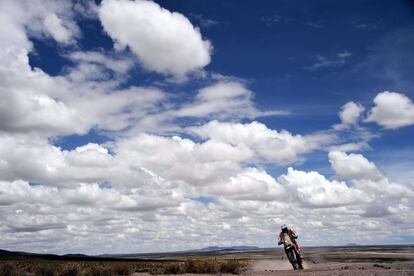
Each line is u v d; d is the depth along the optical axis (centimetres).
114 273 3072
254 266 3647
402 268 2283
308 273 2178
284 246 2753
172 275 2936
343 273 2003
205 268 3111
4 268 2903
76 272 2917
